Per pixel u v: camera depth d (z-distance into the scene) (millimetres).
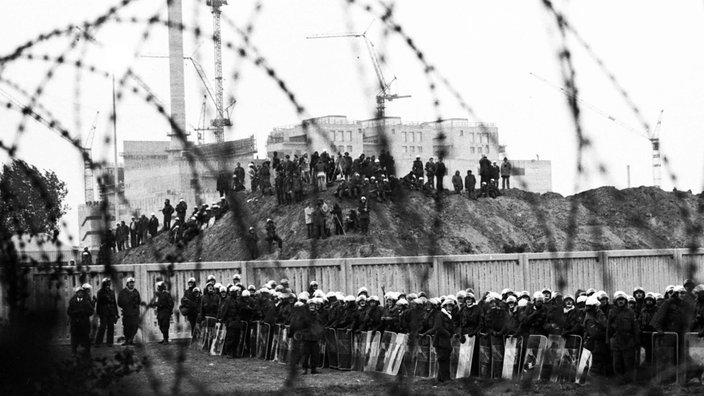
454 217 65438
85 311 35438
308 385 27938
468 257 45188
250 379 29734
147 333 42125
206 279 44000
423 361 28328
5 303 17781
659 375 24203
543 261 47188
